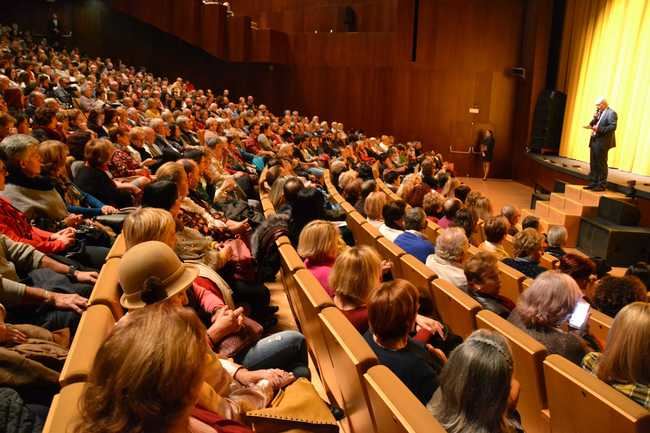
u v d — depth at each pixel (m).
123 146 5.31
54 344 1.96
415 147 13.20
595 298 3.10
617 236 7.91
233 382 2.04
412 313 2.02
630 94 10.76
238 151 8.23
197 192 4.58
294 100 17.08
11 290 2.20
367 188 5.95
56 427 1.18
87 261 2.95
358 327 2.48
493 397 1.47
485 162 15.09
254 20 17.72
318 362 2.73
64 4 18.50
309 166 9.73
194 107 11.58
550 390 2.10
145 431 0.91
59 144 3.63
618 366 2.04
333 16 16.50
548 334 2.45
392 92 15.71
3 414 1.52
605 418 1.84
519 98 14.99
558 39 13.63
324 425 1.94
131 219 2.21
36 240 2.86
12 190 3.11
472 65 15.12
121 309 1.97
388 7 15.62
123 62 18.53
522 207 11.57
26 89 8.31
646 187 8.83
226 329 2.18
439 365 2.21
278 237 3.68
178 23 16.28
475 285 2.99
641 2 10.41
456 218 5.02
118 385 0.90
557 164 11.67
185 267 1.88
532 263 3.84
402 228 4.52
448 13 15.01
